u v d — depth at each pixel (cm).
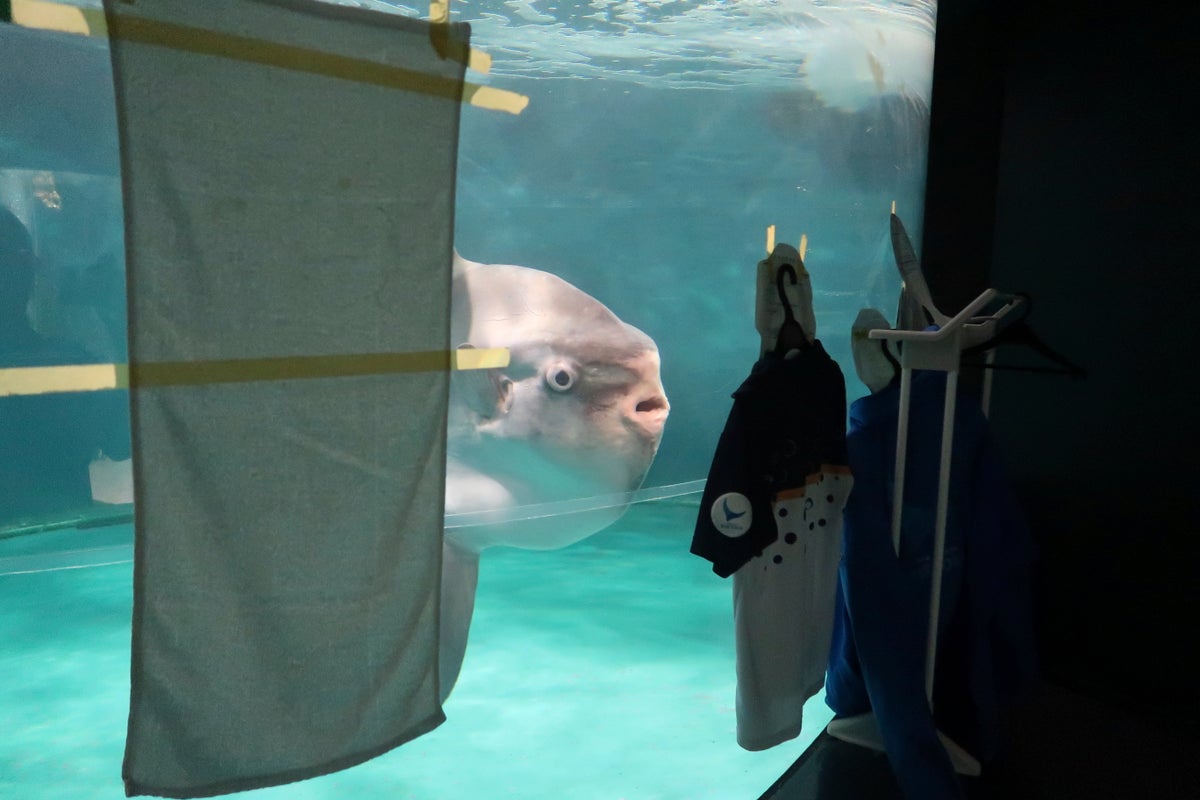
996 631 289
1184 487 320
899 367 284
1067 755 300
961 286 390
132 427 129
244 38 132
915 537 276
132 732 136
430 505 165
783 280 254
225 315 136
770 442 246
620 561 646
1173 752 303
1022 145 361
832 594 289
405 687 167
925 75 438
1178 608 324
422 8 372
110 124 602
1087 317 345
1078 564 355
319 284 145
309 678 153
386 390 155
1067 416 355
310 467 148
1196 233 309
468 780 282
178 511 136
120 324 725
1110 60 329
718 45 702
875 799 272
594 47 722
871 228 1010
